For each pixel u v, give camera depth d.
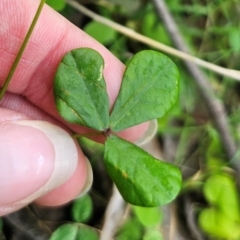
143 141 0.12
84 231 0.13
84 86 0.09
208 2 0.17
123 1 0.16
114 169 0.09
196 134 0.16
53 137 0.10
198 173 0.15
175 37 0.16
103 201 0.15
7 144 0.09
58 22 0.11
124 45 0.16
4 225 0.14
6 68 0.12
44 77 0.12
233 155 0.15
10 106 0.12
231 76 0.15
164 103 0.09
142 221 0.14
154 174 0.09
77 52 0.09
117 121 0.09
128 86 0.09
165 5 0.16
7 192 0.09
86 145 0.15
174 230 0.15
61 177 0.10
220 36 0.17
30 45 0.11
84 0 0.16
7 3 0.11
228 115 0.17
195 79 0.16
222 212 0.15
